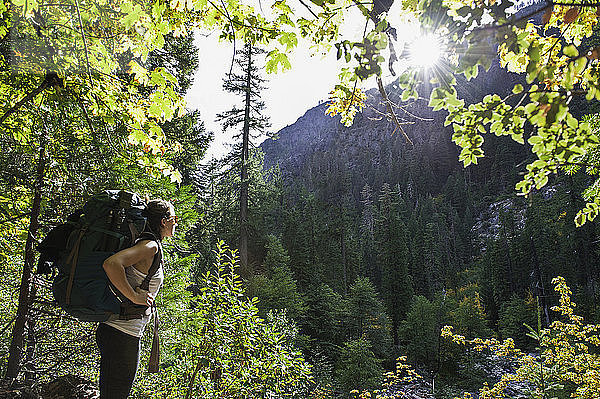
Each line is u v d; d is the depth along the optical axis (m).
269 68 2.21
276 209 62.34
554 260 58.06
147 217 2.49
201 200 22.36
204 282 6.12
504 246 72.25
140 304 2.29
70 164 3.49
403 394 10.30
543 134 1.36
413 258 75.56
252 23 2.27
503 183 121.25
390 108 1.65
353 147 194.62
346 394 23.61
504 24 1.31
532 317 42.59
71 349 4.40
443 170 155.50
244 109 26.23
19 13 2.37
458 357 36.78
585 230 51.56
